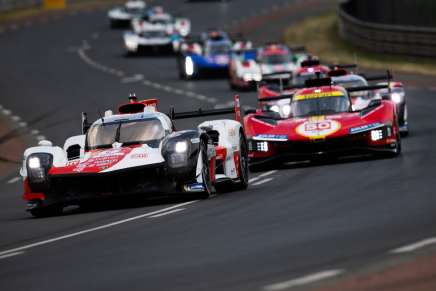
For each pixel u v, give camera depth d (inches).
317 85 2790.4
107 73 6579.7
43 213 2027.6
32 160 1988.2
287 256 1270.9
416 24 5841.5
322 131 2524.6
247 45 6072.8
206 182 2003.0
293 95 2738.7
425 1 5703.7
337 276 1117.1
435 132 3122.5
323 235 1405.0
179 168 1941.4
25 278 1294.3
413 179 1996.8
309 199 1849.2
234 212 1756.9
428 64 5605.3
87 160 1987.0
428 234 1328.7
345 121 2549.2
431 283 1058.1
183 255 1349.7
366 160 2527.1
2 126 4360.2
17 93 5664.4
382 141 2502.5
